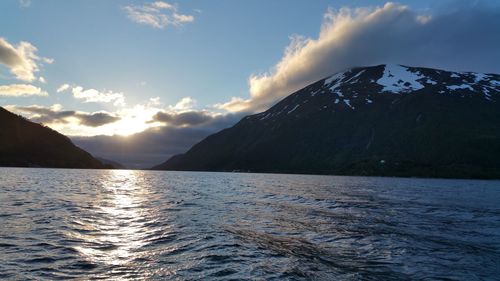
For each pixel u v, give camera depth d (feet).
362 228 83.56
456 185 396.98
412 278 47.21
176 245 62.49
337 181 443.73
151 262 51.96
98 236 68.08
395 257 57.41
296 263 52.70
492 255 59.77
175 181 336.49
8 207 101.45
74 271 46.78
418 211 120.57
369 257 57.16
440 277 47.85
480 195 224.53
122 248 59.67
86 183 249.55
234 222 88.63
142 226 80.02
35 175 358.84
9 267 46.91
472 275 48.96
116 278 44.68
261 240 68.08
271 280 44.96
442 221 97.86
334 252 59.93
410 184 390.42
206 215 99.50
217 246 62.13
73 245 60.13
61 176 362.53
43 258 51.72
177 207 117.08
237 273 47.47
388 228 84.28
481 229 85.56
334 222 91.97
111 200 134.41
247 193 192.03
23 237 64.13
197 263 51.78
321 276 46.98
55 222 80.28
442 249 63.62
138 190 195.83
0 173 378.32
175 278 45.14
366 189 260.42
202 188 231.09
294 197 170.81
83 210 102.68
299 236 72.79
